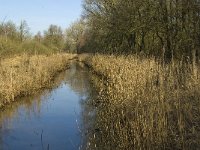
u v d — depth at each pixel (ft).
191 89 40.70
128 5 108.27
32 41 174.50
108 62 93.20
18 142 41.93
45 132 45.80
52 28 288.30
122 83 48.67
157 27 94.68
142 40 105.91
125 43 120.06
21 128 47.70
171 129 32.71
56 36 283.38
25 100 66.80
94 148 37.37
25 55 114.11
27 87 71.15
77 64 181.78
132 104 40.52
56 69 123.85
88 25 172.86
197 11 84.17
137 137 32.99
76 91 78.79
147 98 39.40
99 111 52.37
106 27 129.59
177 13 90.17
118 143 35.76
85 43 257.96
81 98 69.41
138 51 107.86
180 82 47.21
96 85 82.12
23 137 43.80
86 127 46.80
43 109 59.26
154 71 51.90
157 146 31.40
